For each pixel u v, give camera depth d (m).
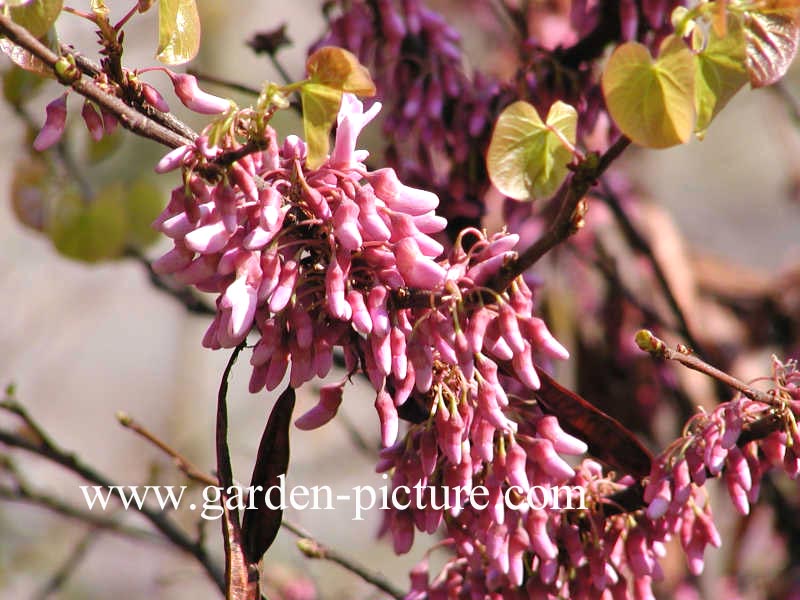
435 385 0.78
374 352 0.76
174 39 0.77
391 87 0.94
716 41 0.74
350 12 0.94
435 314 0.76
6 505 1.61
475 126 0.93
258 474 0.79
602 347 1.18
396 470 0.79
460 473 0.78
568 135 0.75
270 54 1.00
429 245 0.76
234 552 0.78
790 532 1.22
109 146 1.11
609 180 1.21
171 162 0.74
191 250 0.75
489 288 0.76
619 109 0.73
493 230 1.03
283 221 0.76
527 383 0.76
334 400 0.79
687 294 1.22
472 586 0.81
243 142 0.77
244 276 0.75
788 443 0.78
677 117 0.73
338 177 0.76
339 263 0.75
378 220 0.75
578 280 1.21
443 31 0.95
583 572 0.81
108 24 0.76
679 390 1.17
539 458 0.78
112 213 1.09
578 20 0.93
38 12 0.75
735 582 1.19
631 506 0.80
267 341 0.77
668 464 0.79
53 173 1.09
